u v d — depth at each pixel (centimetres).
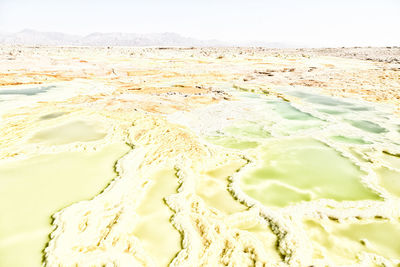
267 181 709
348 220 553
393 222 552
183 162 805
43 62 2894
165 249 470
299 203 607
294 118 1314
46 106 1429
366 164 812
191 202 605
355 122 1248
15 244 474
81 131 1070
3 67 2455
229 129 1143
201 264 433
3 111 1311
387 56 4250
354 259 452
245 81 2394
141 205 598
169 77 2536
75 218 536
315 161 832
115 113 1320
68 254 445
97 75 2498
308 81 2359
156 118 1245
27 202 600
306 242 485
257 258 445
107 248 464
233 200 624
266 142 995
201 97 1745
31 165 777
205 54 4603
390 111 1429
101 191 651
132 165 777
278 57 4275
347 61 3872
